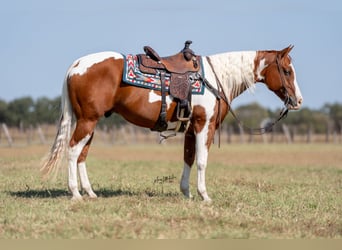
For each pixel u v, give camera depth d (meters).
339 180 18.67
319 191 15.09
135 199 12.07
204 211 10.66
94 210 10.66
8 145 42.81
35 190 13.66
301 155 34.56
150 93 11.59
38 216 10.12
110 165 23.09
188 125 11.99
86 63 11.48
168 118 11.80
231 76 12.35
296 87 12.66
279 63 12.55
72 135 11.71
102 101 11.45
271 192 14.55
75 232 9.14
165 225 9.65
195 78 11.80
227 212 10.80
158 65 11.70
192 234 9.15
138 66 11.62
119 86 11.50
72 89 11.52
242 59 12.45
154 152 36.69
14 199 12.02
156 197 12.50
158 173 19.80
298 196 13.89
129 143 52.56
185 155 12.63
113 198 12.18
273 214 11.05
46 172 11.68
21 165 21.25
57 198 12.14
